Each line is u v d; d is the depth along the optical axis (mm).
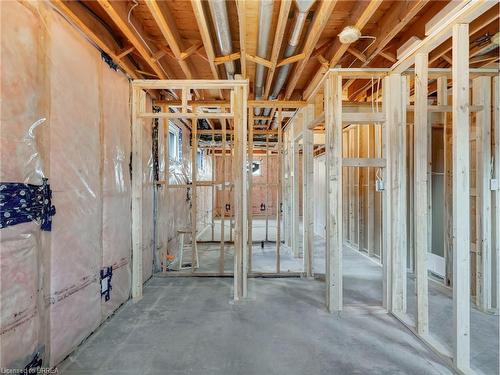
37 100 1854
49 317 1968
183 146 6281
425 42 2361
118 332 2549
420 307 2471
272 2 2174
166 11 2479
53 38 2012
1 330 1573
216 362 2123
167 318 2832
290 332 2564
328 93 3012
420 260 2484
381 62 3785
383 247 3047
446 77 3201
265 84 4000
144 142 3924
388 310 2977
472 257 3230
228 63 3178
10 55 1644
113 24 2727
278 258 4238
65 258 2137
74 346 2248
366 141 5367
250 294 3490
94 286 2551
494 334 2514
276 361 2137
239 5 2062
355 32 2445
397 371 2025
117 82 3006
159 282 3949
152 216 4219
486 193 3025
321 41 3174
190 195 6844
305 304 3188
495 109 3047
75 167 2266
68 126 2178
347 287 3721
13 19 1664
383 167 2994
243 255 3359
